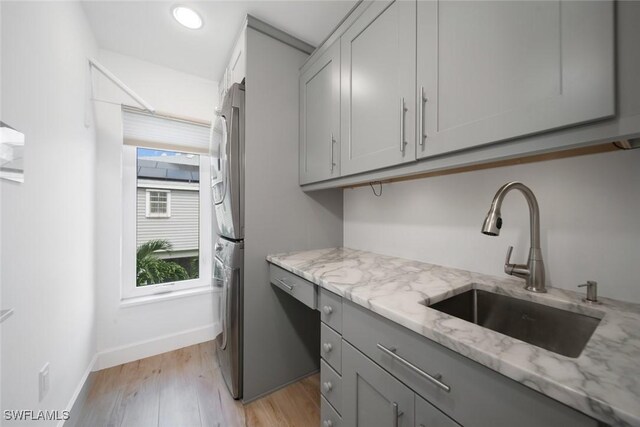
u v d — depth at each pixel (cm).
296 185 168
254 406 144
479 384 53
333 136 138
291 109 165
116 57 185
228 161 145
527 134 65
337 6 142
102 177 176
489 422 52
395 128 102
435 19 87
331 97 139
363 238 173
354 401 89
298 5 141
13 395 83
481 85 74
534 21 63
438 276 108
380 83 109
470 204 115
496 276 107
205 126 219
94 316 169
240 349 148
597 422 39
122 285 191
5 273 80
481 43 74
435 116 87
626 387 40
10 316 82
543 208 93
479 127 75
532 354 49
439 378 61
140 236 200
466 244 117
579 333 74
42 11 102
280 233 161
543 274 87
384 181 151
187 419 133
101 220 176
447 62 83
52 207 110
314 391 157
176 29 162
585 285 78
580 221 84
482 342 54
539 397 45
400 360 70
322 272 115
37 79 99
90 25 158
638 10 50
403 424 71
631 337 56
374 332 81
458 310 93
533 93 63
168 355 195
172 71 206
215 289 180
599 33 53
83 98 147
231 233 154
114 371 174
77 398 134
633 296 75
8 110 82
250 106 150
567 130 60
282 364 160
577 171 85
